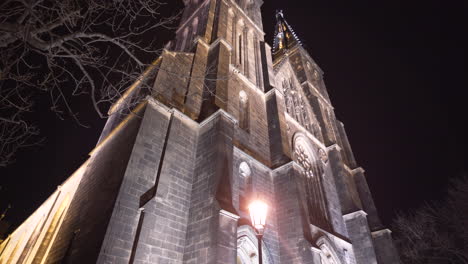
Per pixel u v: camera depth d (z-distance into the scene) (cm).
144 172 1341
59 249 1502
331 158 3256
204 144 1591
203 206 1305
